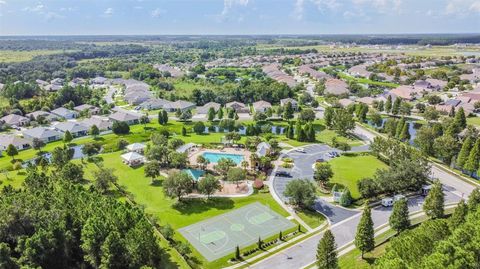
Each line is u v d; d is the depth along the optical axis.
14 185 106.94
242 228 87.06
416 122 184.75
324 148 143.25
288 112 184.12
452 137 135.00
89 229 66.12
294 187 94.25
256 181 108.12
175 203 98.50
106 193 103.62
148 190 106.00
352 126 159.00
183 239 82.44
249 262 74.50
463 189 107.00
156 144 136.38
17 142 145.88
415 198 101.88
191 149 140.88
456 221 72.62
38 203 74.44
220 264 73.81
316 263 67.62
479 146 113.00
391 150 122.62
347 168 118.88
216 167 115.69
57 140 159.25
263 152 132.25
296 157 133.12
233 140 149.12
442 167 125.38
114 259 63.47
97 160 129.62
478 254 54.66
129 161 124.38
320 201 100.06
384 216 92.19
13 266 60.94
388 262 53.81
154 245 69.06
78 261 70.75
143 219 71.25
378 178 102.62
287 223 89.25
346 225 88.19
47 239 64.75
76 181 108.56
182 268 71.75
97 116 191.75
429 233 66.00
